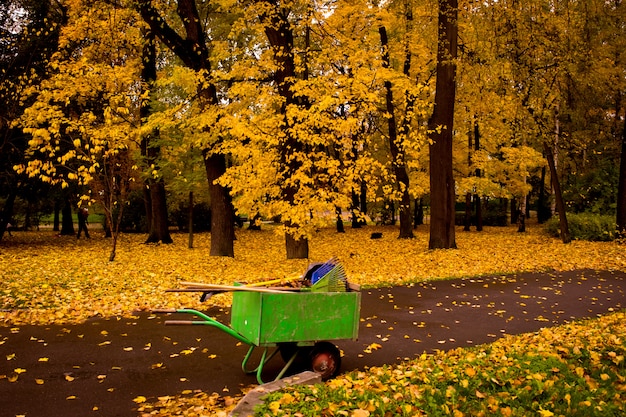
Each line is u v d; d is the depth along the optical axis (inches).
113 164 575.5
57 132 470.6
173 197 1108.5
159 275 494.3
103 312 337.1
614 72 681.0
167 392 204.4
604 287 452.8
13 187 800.9
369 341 285.4
